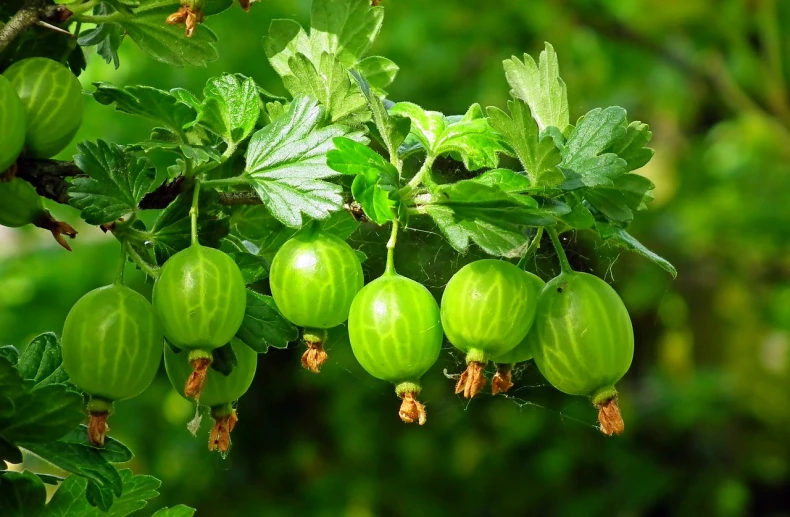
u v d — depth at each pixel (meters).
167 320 0.38
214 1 0.41
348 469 1.24
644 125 0.40
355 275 0.39
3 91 0.38
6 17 0.43
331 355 1.00
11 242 1.13
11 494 0.40
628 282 1.26
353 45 0.43
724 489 1.25
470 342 0.39
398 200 0.39
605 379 0.39
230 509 1.18
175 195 0.40
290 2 1.14
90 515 0.40
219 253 0.39
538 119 0.41
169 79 1.09
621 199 0.40
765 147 1.46
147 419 1.15
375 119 0.40
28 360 0.40
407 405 0.39
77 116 0.40
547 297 0.39
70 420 0.38
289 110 0.40
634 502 1.22
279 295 0.39
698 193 1.49
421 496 1.25
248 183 0.40
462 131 0.41
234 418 0.41
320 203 0.39
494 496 1.26
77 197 0.40
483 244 0.39
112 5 0.41
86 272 1.07
